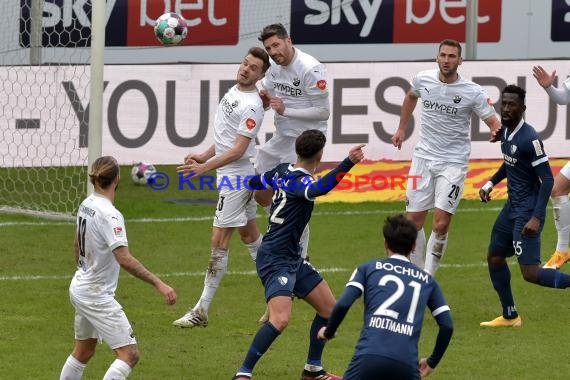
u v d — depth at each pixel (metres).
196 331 30.66
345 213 47.66
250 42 58.47
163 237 43.03
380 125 51.94
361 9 57.91
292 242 25.33
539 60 51.75
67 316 31.97
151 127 52.38
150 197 50.69
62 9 54.59
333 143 51.88
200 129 52.44
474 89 33.22
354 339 29.94
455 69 33.09
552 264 36.41
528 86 51.78
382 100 51.88
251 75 30.70
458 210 47.88
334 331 21.28
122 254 23.03
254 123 30.36
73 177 51.06
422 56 58.16
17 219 46.16
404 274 21.09
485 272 37.59
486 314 32.56
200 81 52.31
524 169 29.81
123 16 58.00
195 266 38.50
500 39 57.62
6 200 48.75
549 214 47.03
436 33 57.84
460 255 40.00
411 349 20.47
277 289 25.00
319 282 25.78
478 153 51.81
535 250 29.81
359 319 32.03
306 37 58.22
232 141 31.14
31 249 40.97
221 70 52.25
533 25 57.47
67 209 47.88
